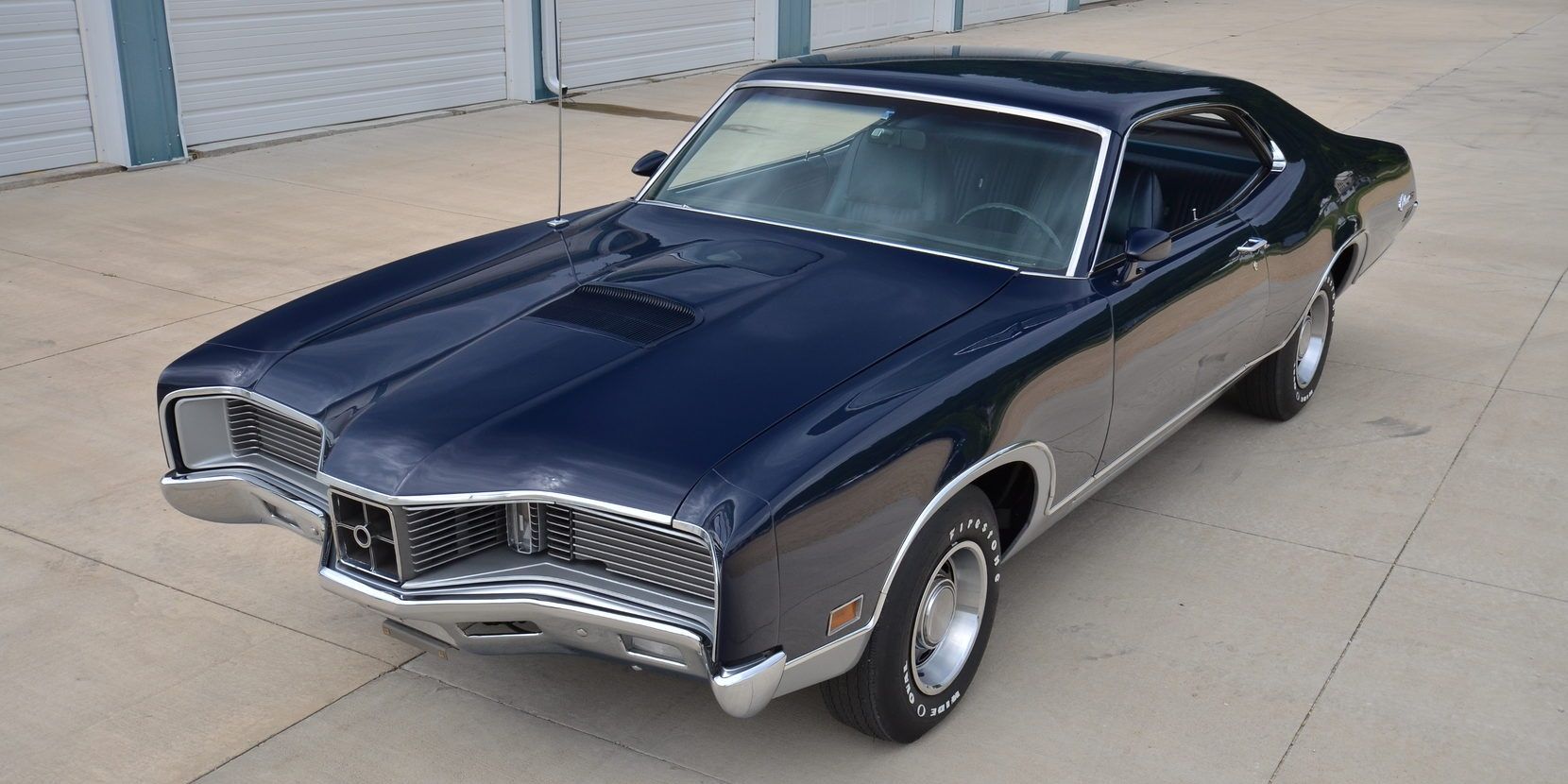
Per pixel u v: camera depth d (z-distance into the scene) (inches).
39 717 132.0
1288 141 203.0
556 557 115.2
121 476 186.9
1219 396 186.9
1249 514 186.9
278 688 138.6
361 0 452.4
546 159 413.7
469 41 501.7
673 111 512.4
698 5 621.0
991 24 890.1
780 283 142.1
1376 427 219.5
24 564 162.4
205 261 292.4
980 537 132.1
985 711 138.1
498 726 133.0
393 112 477.1
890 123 163.3
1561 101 560.7
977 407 125.9
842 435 113.9
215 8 402.9
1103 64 182.5
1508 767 131.4
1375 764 131.0
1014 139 157.2
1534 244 337.4
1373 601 163.5
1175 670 146.9
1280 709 139.9
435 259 160.1
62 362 228.5
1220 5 1063.0
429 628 119.7
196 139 407.5
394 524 113.3
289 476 129.5
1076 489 151.0
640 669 113.9
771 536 105.7
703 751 130.0
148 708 134.0
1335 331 269.0
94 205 342.3
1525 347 259.9
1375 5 1076.5
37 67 366.3
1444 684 145.8
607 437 113.2
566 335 130.6
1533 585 168.4
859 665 123.4
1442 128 493.4
